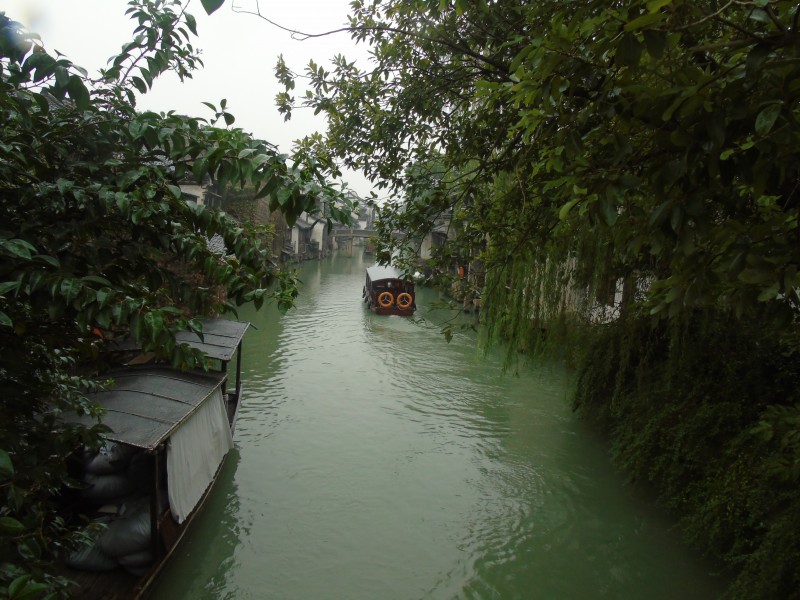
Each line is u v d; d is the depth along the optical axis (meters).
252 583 6.88
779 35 2.03
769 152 2.16
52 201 2.52
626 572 7.21
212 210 2.99
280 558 7.40
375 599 6.65
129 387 7.46
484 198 6.31
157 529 6.18
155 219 2.64
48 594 2.61
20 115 2.54
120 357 8.94
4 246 2.13
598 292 9.96
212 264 2.85
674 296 2.65
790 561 5.27
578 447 10.99
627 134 2.99
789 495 5.88
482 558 7.50
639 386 9.24
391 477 9.74
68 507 6.72
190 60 3.05
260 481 9.45
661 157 2.69
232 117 2.66
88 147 2.72
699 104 2.19
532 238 5.48
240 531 7.98
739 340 8.08
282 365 16.78
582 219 5.54
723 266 2.54
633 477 8.84
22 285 2.29
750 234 2.33
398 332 22.23
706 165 2.36
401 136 6.88
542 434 11.72
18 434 2.93
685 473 7.80
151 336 2.39
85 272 2.63
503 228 5.63
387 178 6.96
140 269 2.80
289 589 6.80
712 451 7.44
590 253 9.16
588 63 2.50
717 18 2.16
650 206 4.12
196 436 7.59
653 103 2.44
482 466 10.21
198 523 8.01
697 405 8.00
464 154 6.23
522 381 15.59
